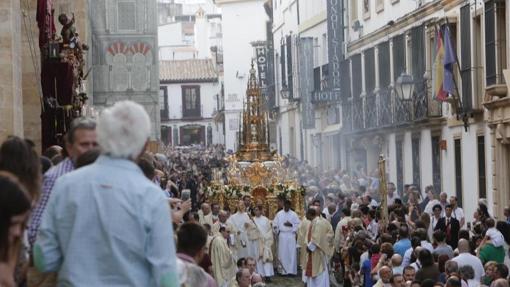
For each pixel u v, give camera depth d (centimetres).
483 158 5144
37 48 3481
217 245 3766
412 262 3003
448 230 3950
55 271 1024
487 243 3231
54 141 3181
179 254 1421
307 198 6169
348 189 6353
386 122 6738
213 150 13925
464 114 5259
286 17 10681
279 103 11231
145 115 1015
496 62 4800
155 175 1494
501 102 4712
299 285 4634
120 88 7475
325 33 8919
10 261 822
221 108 16325
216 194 5550
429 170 6084
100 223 981
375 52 7194
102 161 1006
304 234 4472
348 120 7844
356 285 3578
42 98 3228
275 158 5803
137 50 7494
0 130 2616
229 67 14750
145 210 985
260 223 4825
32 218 1186
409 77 6084
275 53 11356
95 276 979
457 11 5488
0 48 2616
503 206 4916
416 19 6250
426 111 5856
